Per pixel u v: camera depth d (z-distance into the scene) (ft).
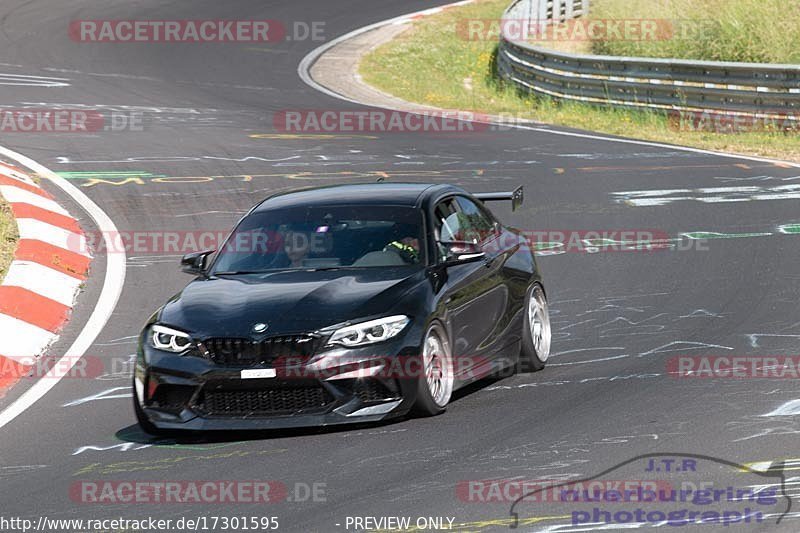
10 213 166.40
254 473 81.56
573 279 147.74
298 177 210.38
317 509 72.84
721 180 205.36
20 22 419.33
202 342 90.89
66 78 327.47
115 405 104.12
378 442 87.35
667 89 286.66
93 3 463.83
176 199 193.16
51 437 94.89
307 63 387.96
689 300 133.69
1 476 84.79
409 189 110.11
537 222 179.11
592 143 250.78
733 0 403.95
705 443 81.97
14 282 138.62
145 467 84.84
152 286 147.64
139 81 331.57
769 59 355.36
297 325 90.38
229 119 276.82
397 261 100.01
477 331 102.32
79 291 145.79
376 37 441.27
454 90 369.91
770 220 172.65
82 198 191.52
